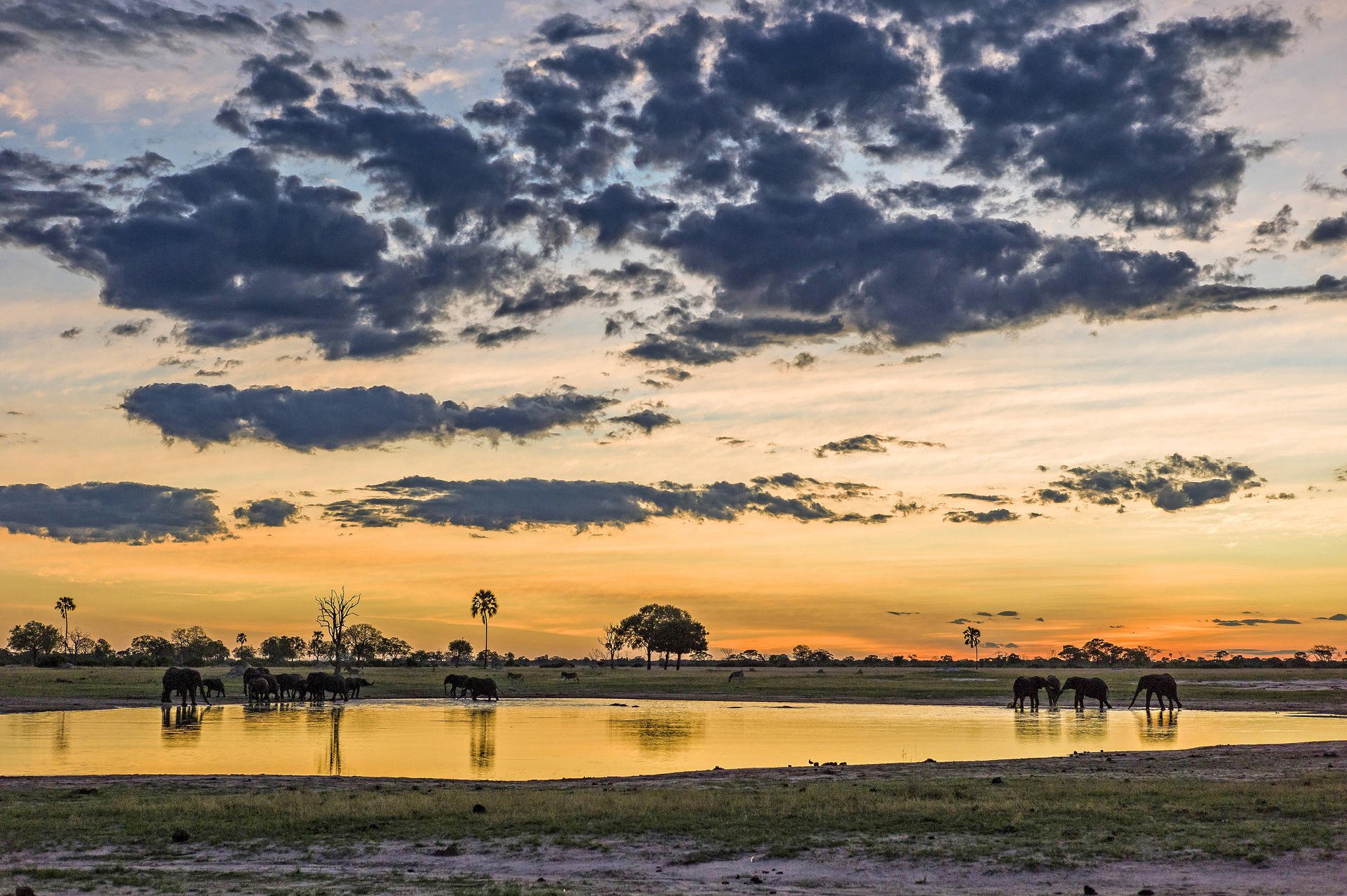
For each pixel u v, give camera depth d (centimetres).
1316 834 2056
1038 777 2950
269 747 4350
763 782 2984
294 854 2078
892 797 2547
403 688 10288
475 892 1739
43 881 1859
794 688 9719
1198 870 1861
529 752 4131
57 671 12900
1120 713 6688
